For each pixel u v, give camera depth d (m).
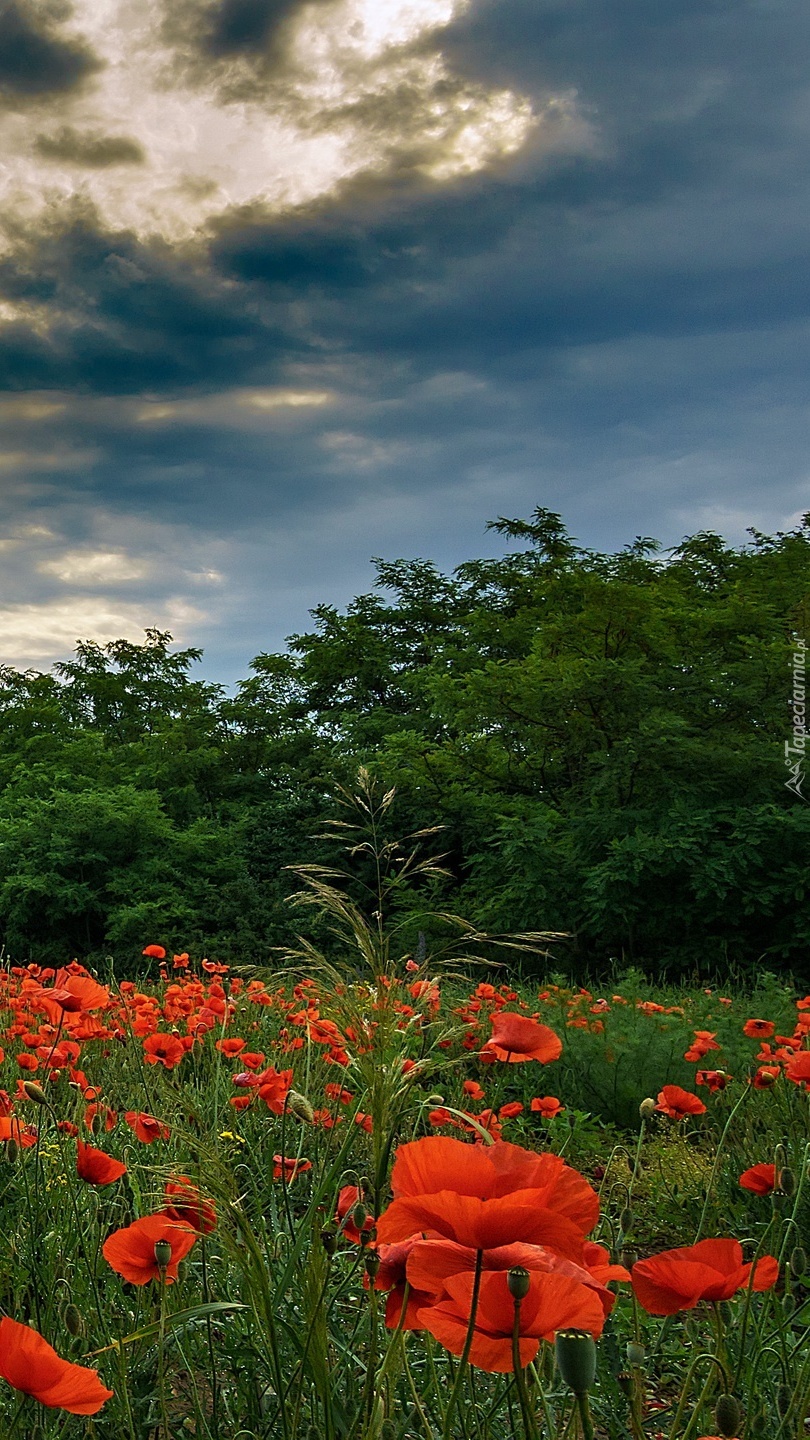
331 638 24.41
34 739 22.53
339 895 1.81
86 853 15.97
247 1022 5.56
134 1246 1.60
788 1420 1.56
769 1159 3.78
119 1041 4.71
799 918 10.79
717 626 14.83
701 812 11.42
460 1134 2.55
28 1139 2.63
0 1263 2.22
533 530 24.81
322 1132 2.82
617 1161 4.21
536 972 11.65
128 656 27.42
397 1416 1.58
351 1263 1.98
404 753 15.38
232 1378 1.91
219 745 22.16
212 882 16.33
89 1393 1.11
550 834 12.66
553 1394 1.68
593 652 14.30
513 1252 0.99
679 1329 2.45
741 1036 5.71
